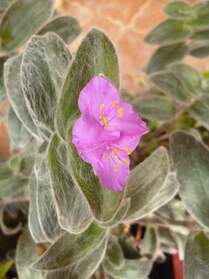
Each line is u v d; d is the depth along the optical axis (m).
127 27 0.22
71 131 0.07
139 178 0.08
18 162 0.11
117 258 0.11
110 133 0.07
